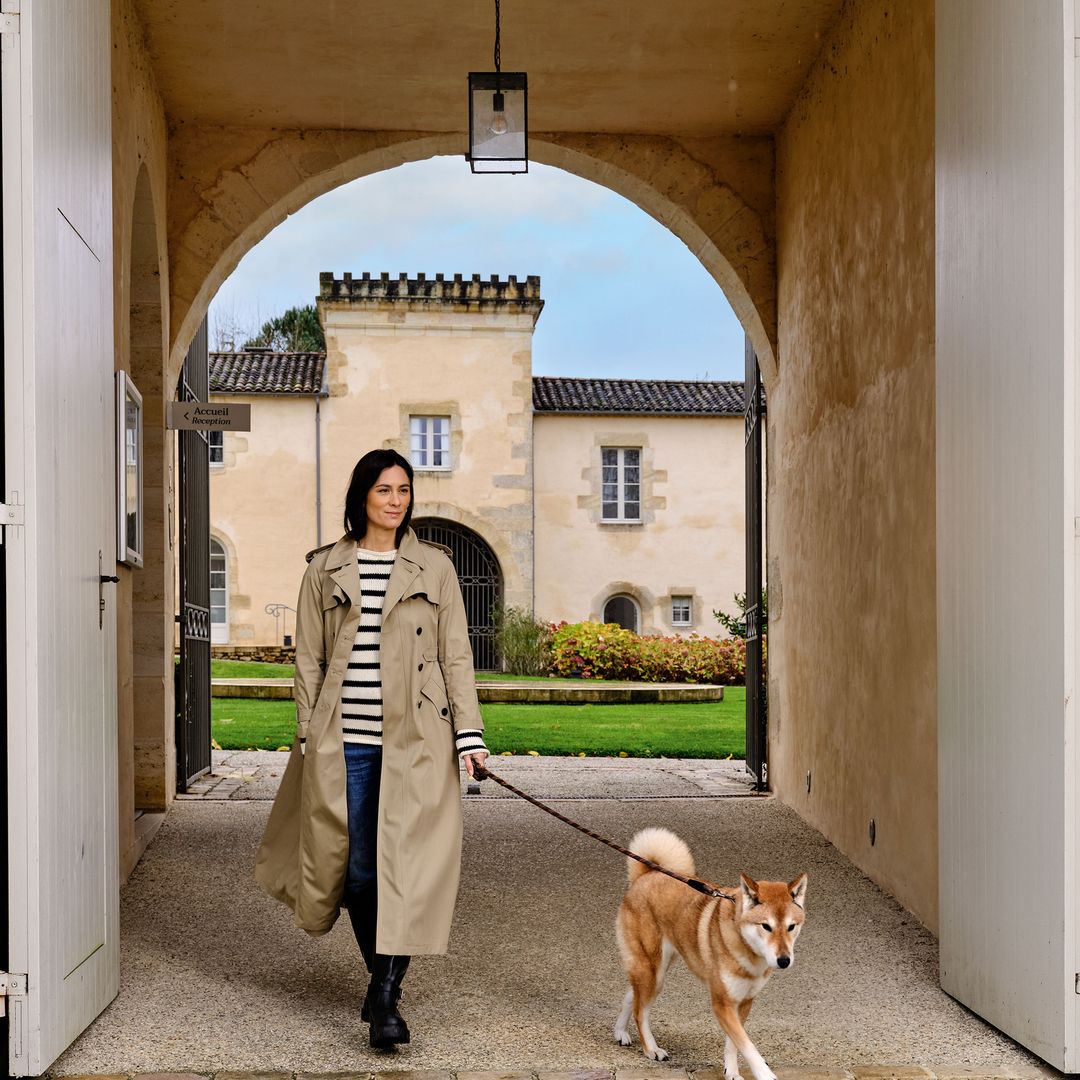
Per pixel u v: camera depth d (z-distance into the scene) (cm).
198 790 952
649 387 3048
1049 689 382
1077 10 376
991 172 433
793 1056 396
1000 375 422
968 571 451
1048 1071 383
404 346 2812
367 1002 398
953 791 463
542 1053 396
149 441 835
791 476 898
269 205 926
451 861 404
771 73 844
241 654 2733
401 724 407
